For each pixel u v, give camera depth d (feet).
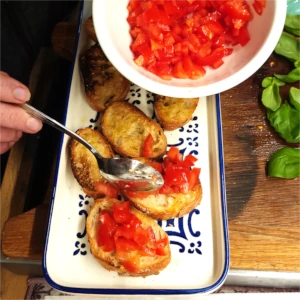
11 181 1.14
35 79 1.33
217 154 1.00
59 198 0.97
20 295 1.15
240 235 0.97
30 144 1.22
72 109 1.10
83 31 1.19
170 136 1.07
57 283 0.88
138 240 0.89
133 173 0.93
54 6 1.45
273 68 1.15
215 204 0.97
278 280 0.99
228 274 0.97
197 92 0.87
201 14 0.96
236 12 0.92
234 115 1.11
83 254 0.94
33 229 0.99
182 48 0.92
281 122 1.06
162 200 0.95
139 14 0.96
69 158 1.03
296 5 1.12
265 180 1.03
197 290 0.86
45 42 1.43
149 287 0.89
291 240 0.96
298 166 1.00
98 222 0.94
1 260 0.99
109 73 1.11
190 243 0.94
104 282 0.91
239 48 0.96
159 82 0.89
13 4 1.36
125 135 1.05
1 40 1.38
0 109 0.84
